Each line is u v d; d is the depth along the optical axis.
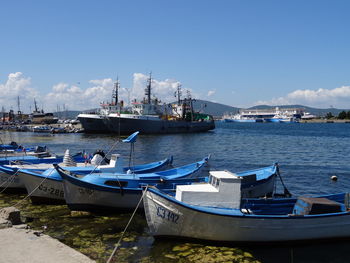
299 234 15.85
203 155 55.97
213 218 15.26
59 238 16.36
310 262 14.52
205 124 121.19
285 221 15.56
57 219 19.28
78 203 19.70
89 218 19.52
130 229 17.80
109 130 98.56
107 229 17.75
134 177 21.67
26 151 39.00
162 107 108.56
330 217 15.99
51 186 21.78
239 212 15.67
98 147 66.69
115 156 24.75
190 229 15.68
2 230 14.64
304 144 77.44
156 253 14.84
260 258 14.73
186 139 88.06
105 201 19.91
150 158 52.06
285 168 41.66
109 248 15.25
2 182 25.28
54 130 110.19
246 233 15.48
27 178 21.94
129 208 20.44
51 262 11.56
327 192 28.94
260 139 92.81
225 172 17.31
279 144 77.19
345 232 16.36
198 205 15.87
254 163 46.94
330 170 40.09
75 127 128.12
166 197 15.51
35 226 18.05
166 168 30.25
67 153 27.11
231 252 15.22
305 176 36.06
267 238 15.68
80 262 11.68
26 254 12.16
